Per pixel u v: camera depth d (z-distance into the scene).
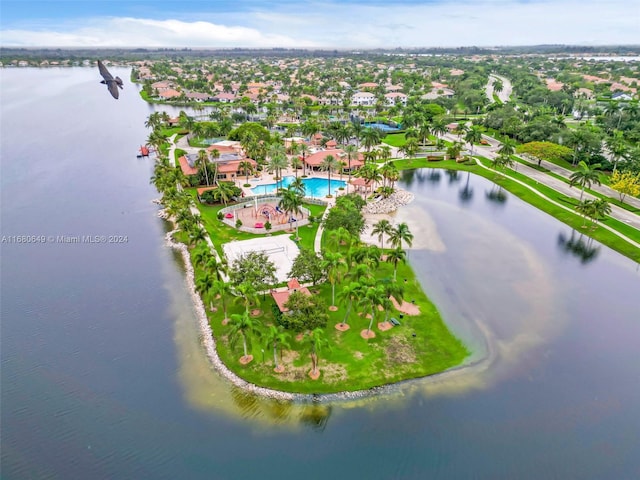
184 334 62.12
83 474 41.97
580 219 105.50
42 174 140.38
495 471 42.50
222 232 93.50
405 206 116.44
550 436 46.50
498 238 97.00
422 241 93.81
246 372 54.28
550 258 87.88
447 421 47.84
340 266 64.88
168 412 48.75
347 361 55.97
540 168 149.00
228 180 130.12
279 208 102.38
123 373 54.78
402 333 61.91
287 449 44.28
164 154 158.50
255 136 146.75
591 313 69.06
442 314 67.19
